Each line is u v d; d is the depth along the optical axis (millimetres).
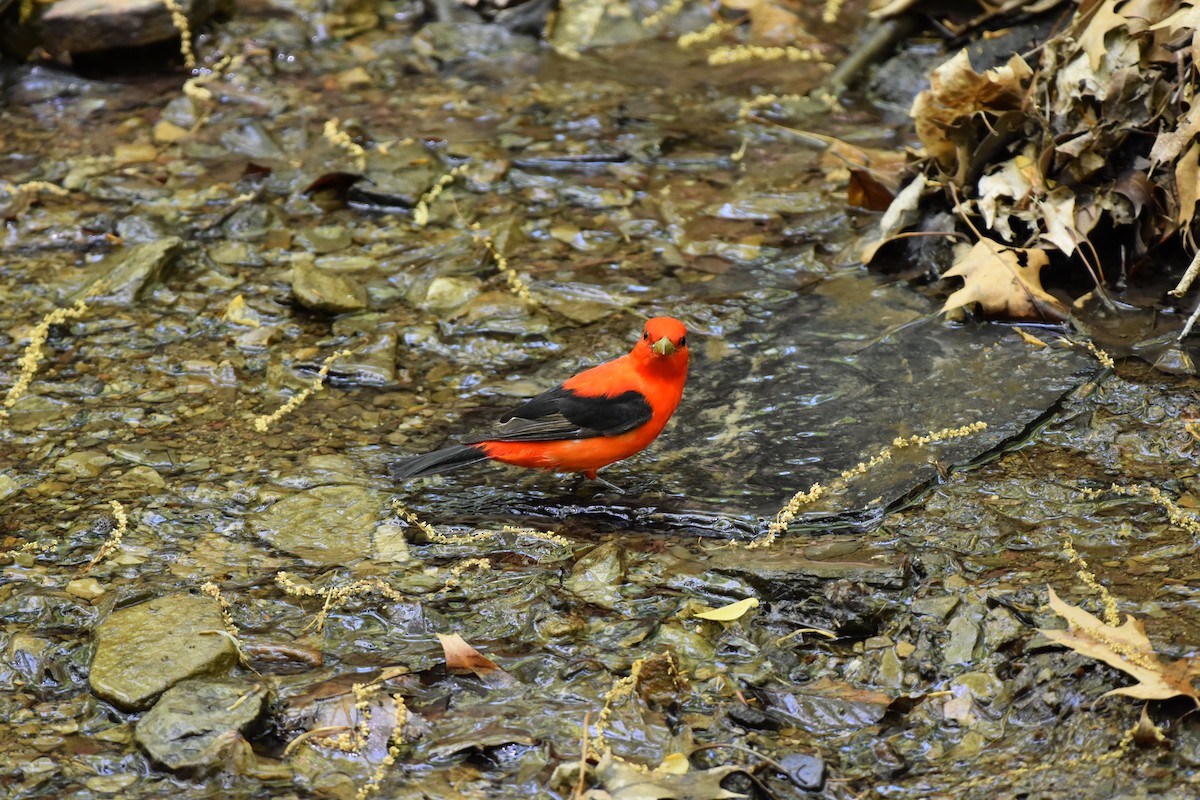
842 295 12602
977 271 11758
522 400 11320
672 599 8758
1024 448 9977
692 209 14539
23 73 17797
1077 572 8430
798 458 10148
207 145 16234
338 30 19312
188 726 7359
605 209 14680
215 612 8500
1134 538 8773
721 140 16125
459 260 13688
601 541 9445
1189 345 10914
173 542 9547
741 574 8812
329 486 10180
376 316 12852
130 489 10188
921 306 12211
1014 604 8180
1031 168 12297
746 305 12586
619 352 11930
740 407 10945
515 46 18984
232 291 13289
